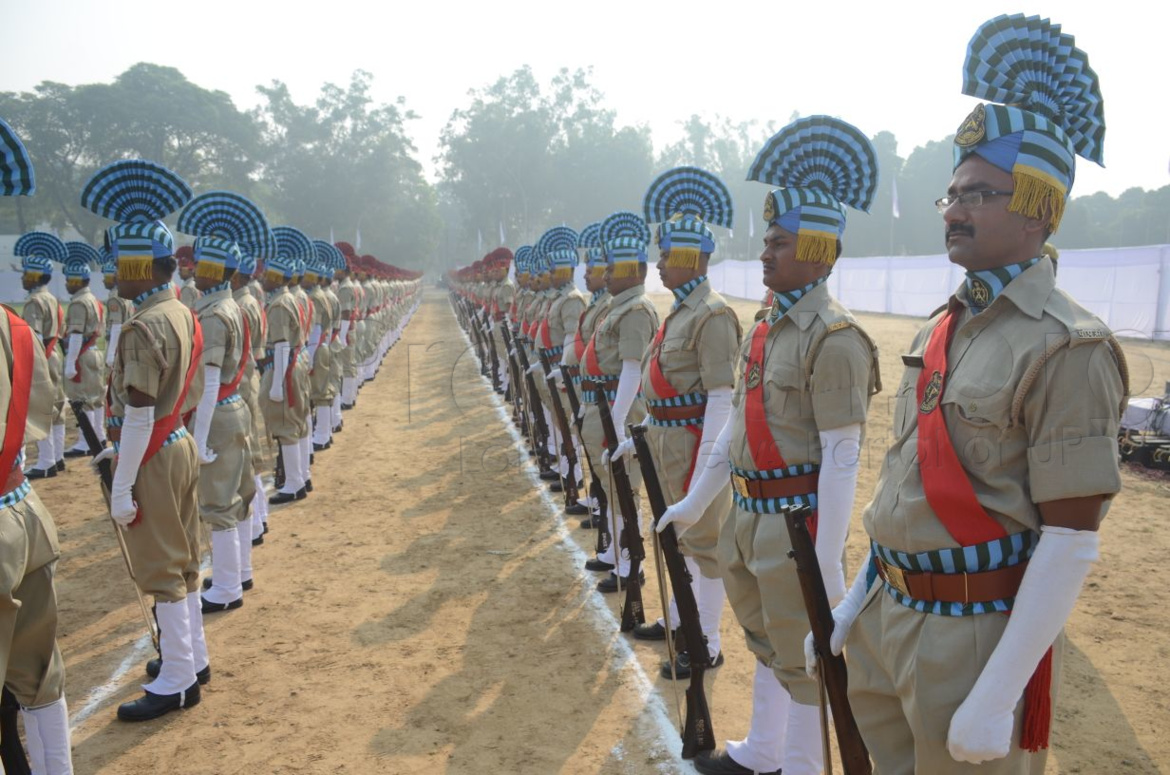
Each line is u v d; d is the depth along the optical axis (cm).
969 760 175
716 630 443
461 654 470
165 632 409
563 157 7881
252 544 673
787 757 304
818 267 288
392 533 701
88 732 394
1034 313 178
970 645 185
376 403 1430
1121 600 520
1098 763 348
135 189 430
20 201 5694
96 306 1029
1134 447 859
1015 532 182
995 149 183
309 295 1022
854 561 593
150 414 379
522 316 1198
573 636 491
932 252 6025
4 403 268
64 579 608
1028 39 196
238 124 6531
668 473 419
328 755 370
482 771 355
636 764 358
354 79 7500
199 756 371
